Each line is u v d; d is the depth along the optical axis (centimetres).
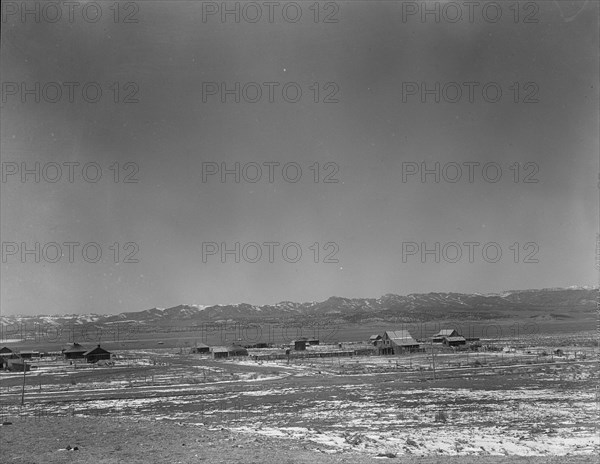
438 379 5491
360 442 2352
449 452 2122
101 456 1741
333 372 6812
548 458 1733
